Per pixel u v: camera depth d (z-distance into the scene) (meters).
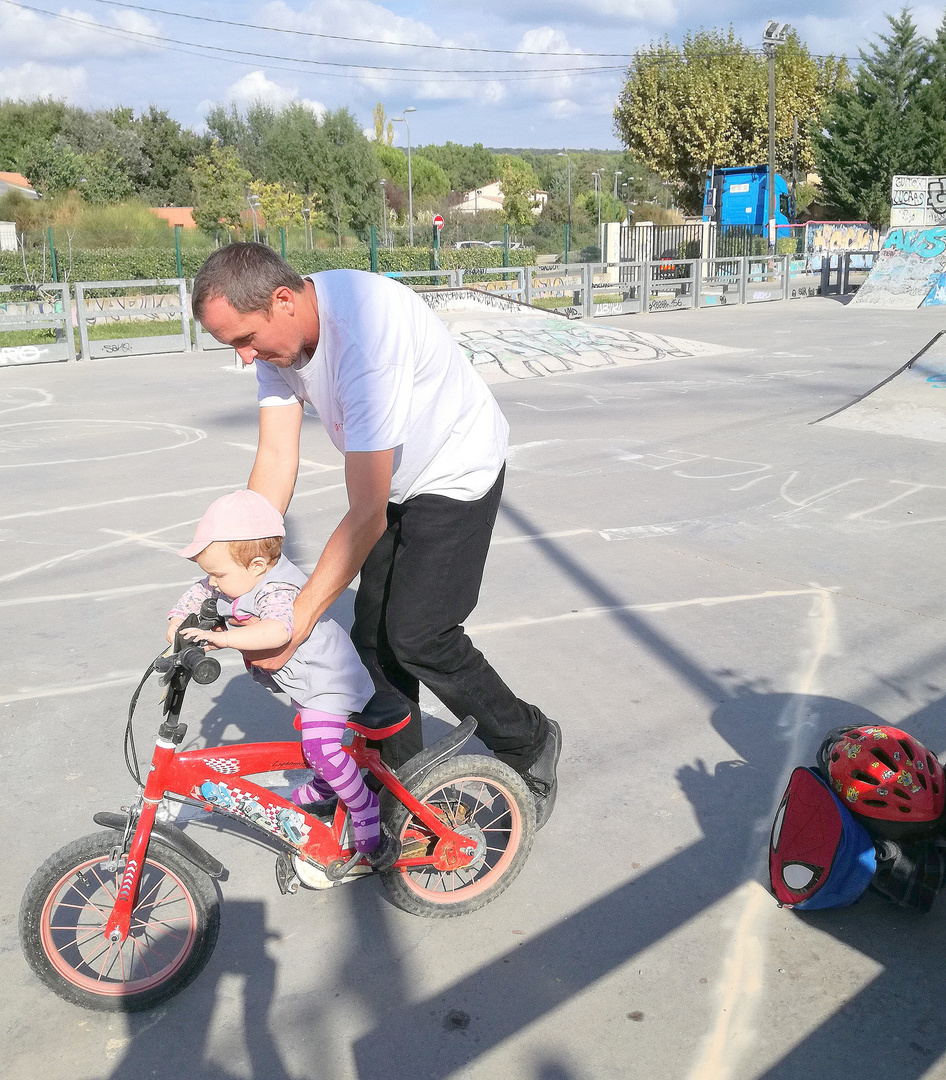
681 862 2.86
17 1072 2.17
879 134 36.97
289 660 2.35
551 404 10.46
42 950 2.29
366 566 2.74
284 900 2.77
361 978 2.44
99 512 6.55
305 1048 2.22
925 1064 2.13
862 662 4.11
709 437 8.54
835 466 7.39
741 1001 2.33
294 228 35.72
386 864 2.53
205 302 2.15
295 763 2.45
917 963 2.45
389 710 2.36
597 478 7.24
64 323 15.02
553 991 2.38
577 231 58.31
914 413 8.84
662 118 39.22
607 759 3.41
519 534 5.94
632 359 13.71
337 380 2.32
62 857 2.28
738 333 17.16
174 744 2.27
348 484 2.33
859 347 14.77
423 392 2.46
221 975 2.46
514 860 2.72
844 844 2.50
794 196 37.03
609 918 2.63
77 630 4.60
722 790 3.21
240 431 9.31
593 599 4.88
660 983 2.39
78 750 3.53
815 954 2.48
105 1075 2.16
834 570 5.21
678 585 5.04
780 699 3.81
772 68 29.83
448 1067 2.16
